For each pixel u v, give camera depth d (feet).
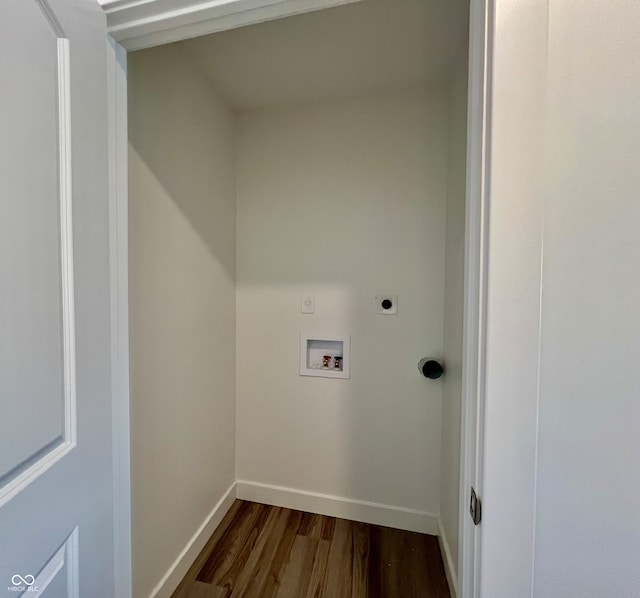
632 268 1.79
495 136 1.74
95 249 2.35
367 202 5.65
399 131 5.49
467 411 2.03
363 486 5.86
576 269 1.81
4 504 1.66
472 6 1.97
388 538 5.48
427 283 5.47
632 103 1.75
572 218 1.79
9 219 1.69
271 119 5.97
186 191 4.69
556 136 1.78
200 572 4.81
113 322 2.70
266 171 6.04
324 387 5.97
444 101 5.31
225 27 2.53
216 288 5.56
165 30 2.55
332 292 5.85
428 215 5.43
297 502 6.13
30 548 1.83
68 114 2.09
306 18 3.86
